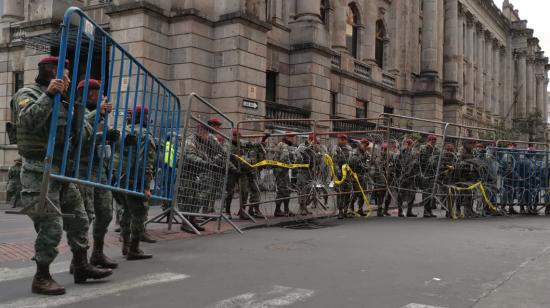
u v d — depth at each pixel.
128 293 5.00
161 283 5.40
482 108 52.34
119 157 6.02
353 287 5.28
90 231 9.11
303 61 23.16
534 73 70.94
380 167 12.21
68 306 4.54
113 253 7.13
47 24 18.36
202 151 8.83
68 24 4.67
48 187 4.61
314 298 4.87
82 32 4.96
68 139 4.83
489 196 12.74
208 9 18.03
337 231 9.41
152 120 7.59
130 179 6.50
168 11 17.66
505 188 13.02
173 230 9.16
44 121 4.54
